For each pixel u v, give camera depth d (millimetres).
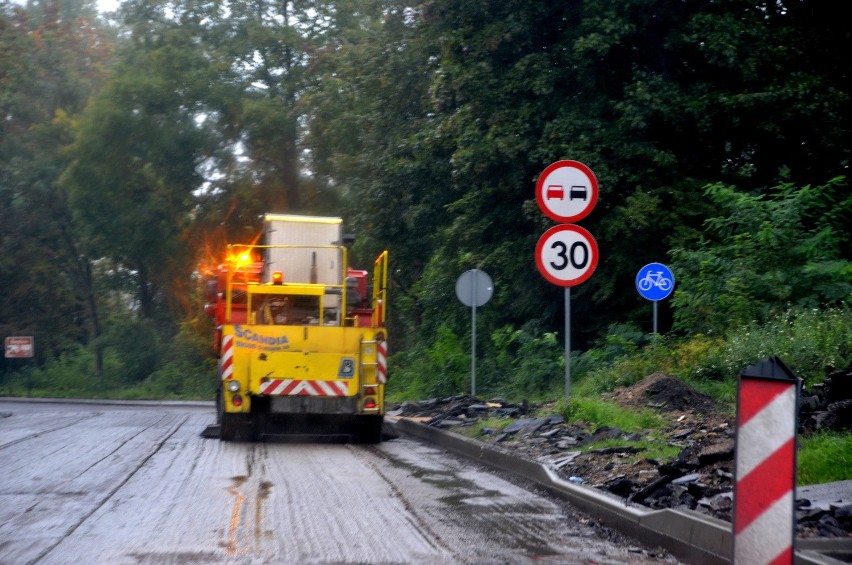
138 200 90562
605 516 14836
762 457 9242
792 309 28172
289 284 31000
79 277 107938
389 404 45344
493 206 45594
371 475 20406
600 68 41656
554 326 45406
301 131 85625
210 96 84938
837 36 40281
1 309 106750
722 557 11469
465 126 42594
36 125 103875
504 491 18062
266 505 16281
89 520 14883
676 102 38844
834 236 33875
